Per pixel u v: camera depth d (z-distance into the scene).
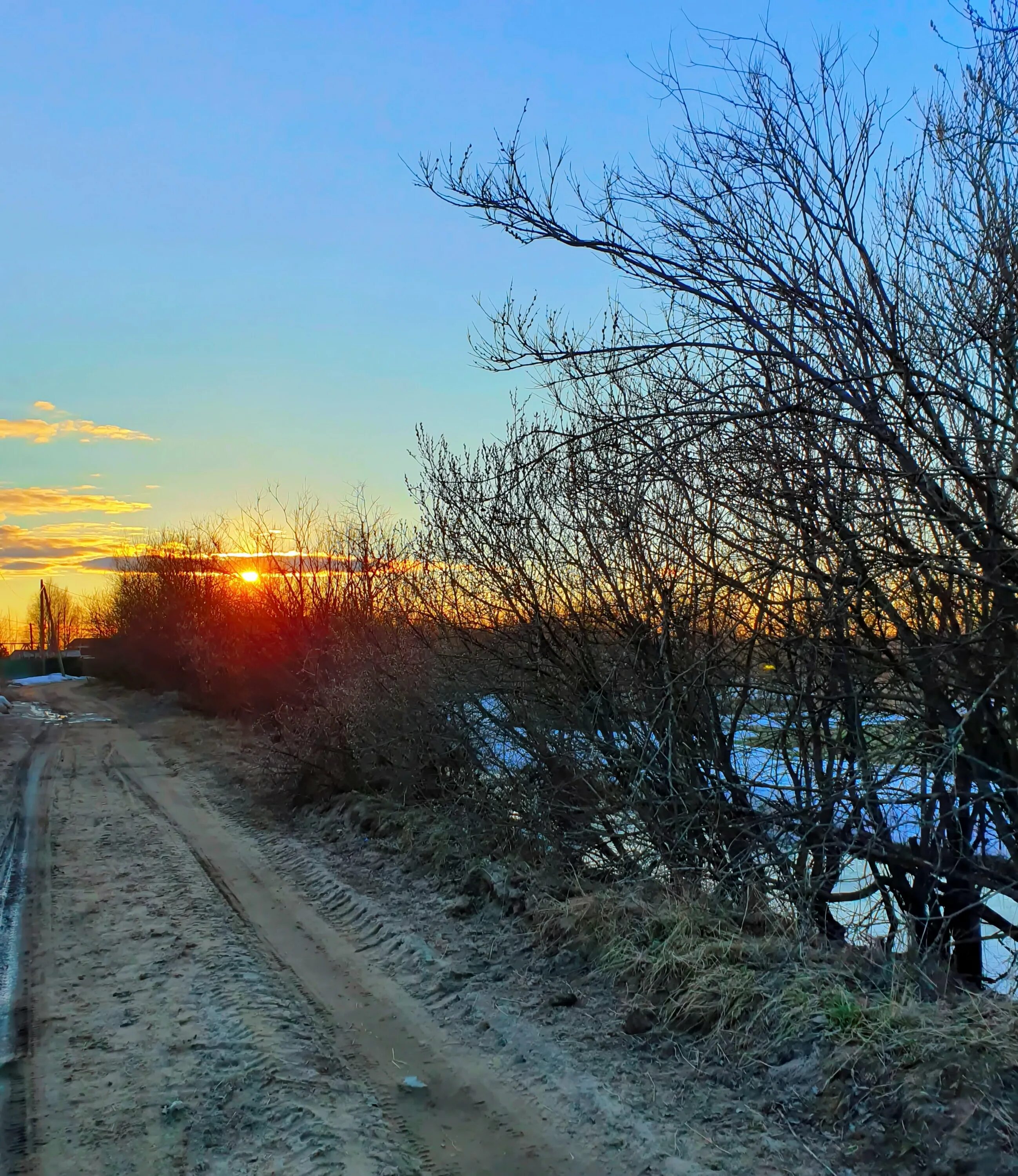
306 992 5.68
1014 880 5.00
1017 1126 3.37
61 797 13.44
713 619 6.19
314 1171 3.62
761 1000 4.63
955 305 4.72
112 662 44.56
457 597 8.39
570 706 7.17
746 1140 3.75
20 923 7.13
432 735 9.05
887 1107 3.68
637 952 5.54
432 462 8.11
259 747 16.16
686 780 6.30
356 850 9.43
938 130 4.82
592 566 6.88
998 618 4.39
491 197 5.10
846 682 5.37
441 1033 5.04
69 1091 4.32
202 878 8.52
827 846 5.45
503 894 7.04
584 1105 4.15
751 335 5.44
